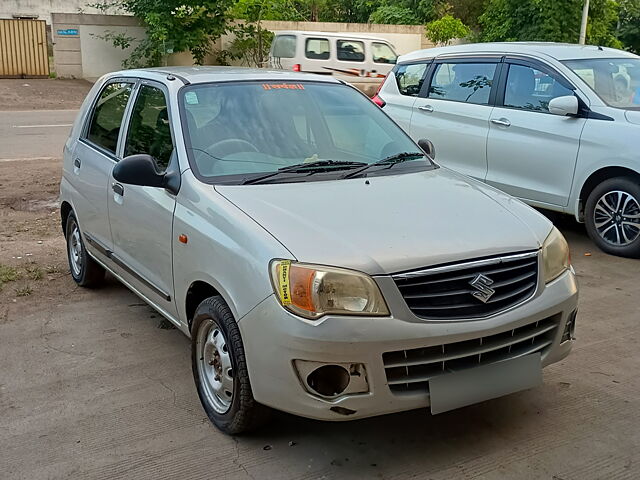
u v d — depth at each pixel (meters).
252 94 4.43
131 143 4.68
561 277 3.49
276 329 3.00
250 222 3.32
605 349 4.54
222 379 3.45
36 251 6.85
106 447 3.45
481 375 3.16
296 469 3.24
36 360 4.45
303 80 4.75
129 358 4.48
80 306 5.42
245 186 3.75
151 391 4.03
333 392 2.98
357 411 2.99
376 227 3.28
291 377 2.99
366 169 4.12
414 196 3.72
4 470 3.26
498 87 7.52
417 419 3.66
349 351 2.91
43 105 20.44
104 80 5.57
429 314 3.02
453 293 3.08
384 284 2.98
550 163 6.94
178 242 3.77
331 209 3.46
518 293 3.25
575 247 6.96
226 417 3.44
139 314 5.25
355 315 2.94
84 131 5.58
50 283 5.94
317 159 4.16
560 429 3.55
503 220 3.52
